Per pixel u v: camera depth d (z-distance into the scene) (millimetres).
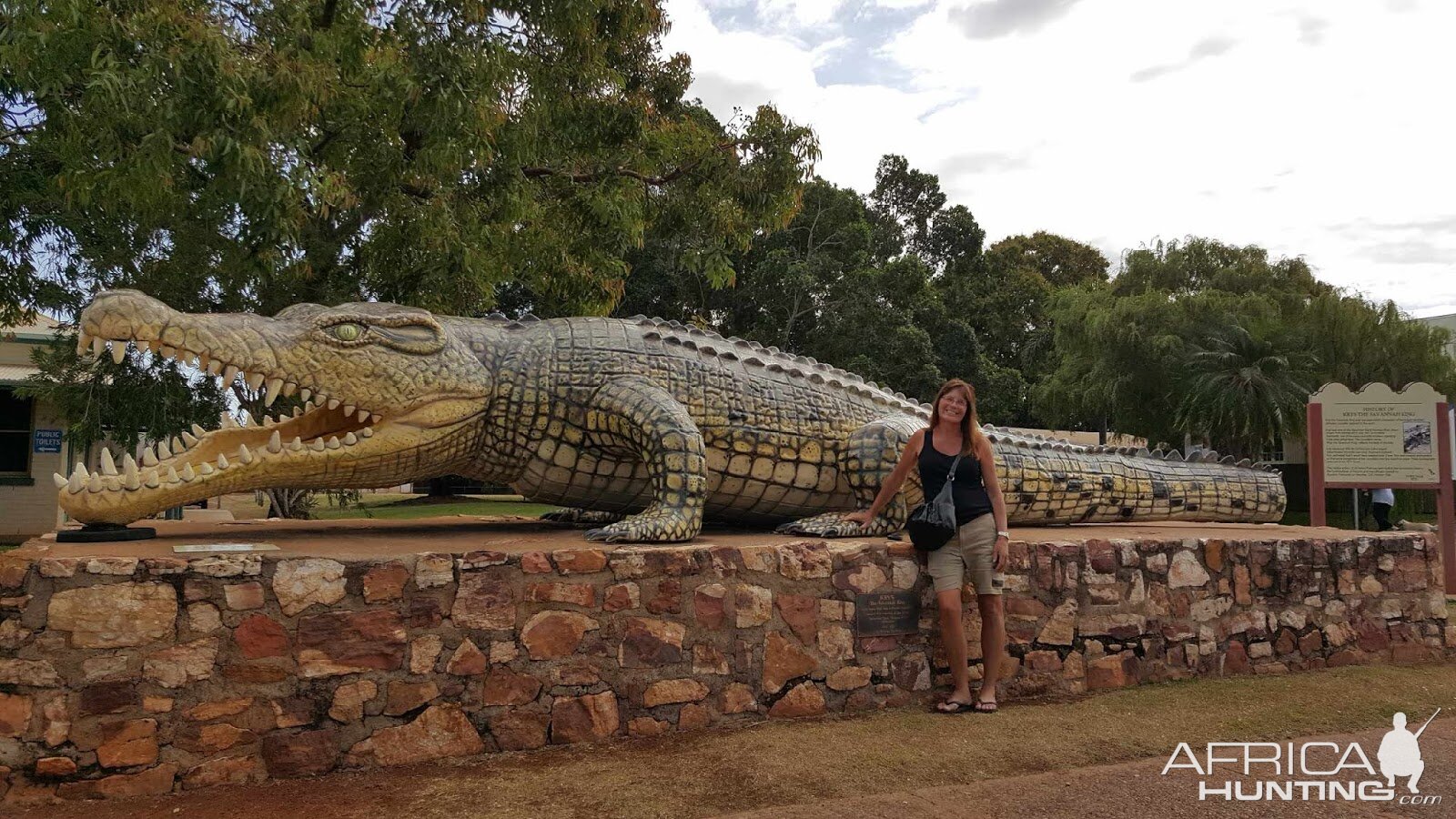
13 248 8492
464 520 6352
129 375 9617
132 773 3229
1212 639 5391
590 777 3436
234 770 3346
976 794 3338
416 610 3648
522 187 9055
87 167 6051
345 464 4488
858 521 5145
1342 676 5449
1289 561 5684
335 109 7730
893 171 32250
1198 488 7062
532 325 5262
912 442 4789
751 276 24703
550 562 3883
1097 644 5055
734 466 5242
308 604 3506
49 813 3078
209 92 5793
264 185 6207
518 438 4934
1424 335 21938
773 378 5570
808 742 3904
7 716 3127
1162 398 23250
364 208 8375
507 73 8617
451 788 3312
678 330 5652
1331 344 22547
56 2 5438
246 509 20641
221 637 3383
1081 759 3840
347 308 4617
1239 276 26203
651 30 11117
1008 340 34000
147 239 8867
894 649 4566
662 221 11305
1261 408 20641
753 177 10828
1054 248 42531
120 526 4262
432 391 4625
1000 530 4414
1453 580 8055
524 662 3795
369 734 3531
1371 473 8148
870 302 24422
